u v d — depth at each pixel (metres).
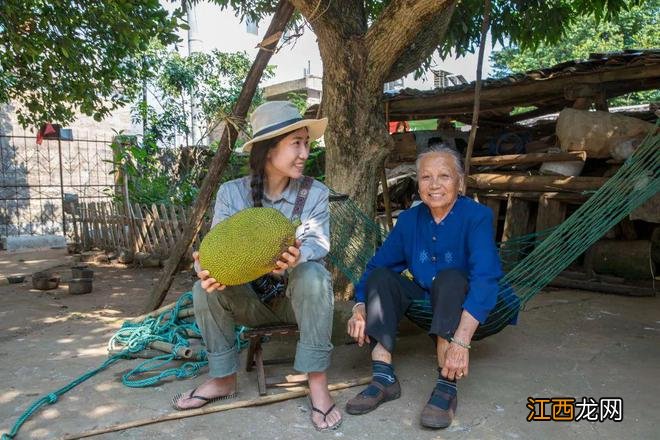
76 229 8.40
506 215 5.48
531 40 6.20
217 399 2.47
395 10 3.69
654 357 3.08
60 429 2.25
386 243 2.78
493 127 7.12
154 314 3.70
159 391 2.64
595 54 5.15
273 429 2.23
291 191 2.46
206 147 9.76
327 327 2.29
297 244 2.09
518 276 2.79
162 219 6.77
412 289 2.66
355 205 3.89
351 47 3.89
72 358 3.17
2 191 9.99
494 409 2.41
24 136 10.10
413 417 2.34
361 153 4.07
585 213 3.10
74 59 5.11
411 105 6.61
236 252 1.94
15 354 3.27
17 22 4.56
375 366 2.52
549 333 3.59
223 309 2.35
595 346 3.30
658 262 5.50
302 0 3.65
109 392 2.63
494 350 3.22
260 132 2.31
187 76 10.91
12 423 2.31
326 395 2.32
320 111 4.20
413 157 6.76
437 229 2.59
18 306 4.69
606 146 4.93
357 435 2.18
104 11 4.38
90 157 11.16
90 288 5.30
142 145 9.05
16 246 9.08
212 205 6.34
